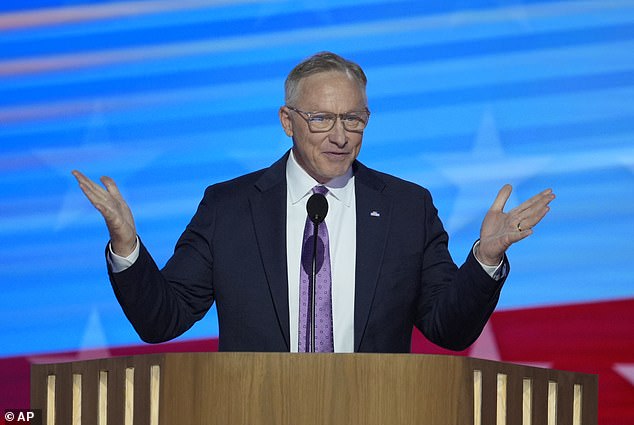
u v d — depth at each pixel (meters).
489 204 17.45
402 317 10.79
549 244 17.39
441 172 17.50
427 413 8.59
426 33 17.64
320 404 8.57
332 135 10.60
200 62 17.84
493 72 17.58
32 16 18.11
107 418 8.98
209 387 8.66
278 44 17.78
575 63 17.55
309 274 10.63
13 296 17.80
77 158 17.91
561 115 17.50
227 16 17.84
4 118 17.98
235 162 17.70
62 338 17.75
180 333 10.81
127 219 9.81
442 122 17.55
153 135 17.81
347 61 10.88
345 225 10.98
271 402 8.59
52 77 18.03
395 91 17.59
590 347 17.33
